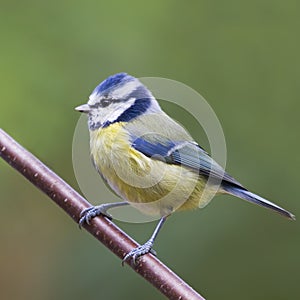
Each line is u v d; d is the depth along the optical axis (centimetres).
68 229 1348
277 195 1259
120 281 1228
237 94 1338
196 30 1382
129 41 1370
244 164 1279
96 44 1369
